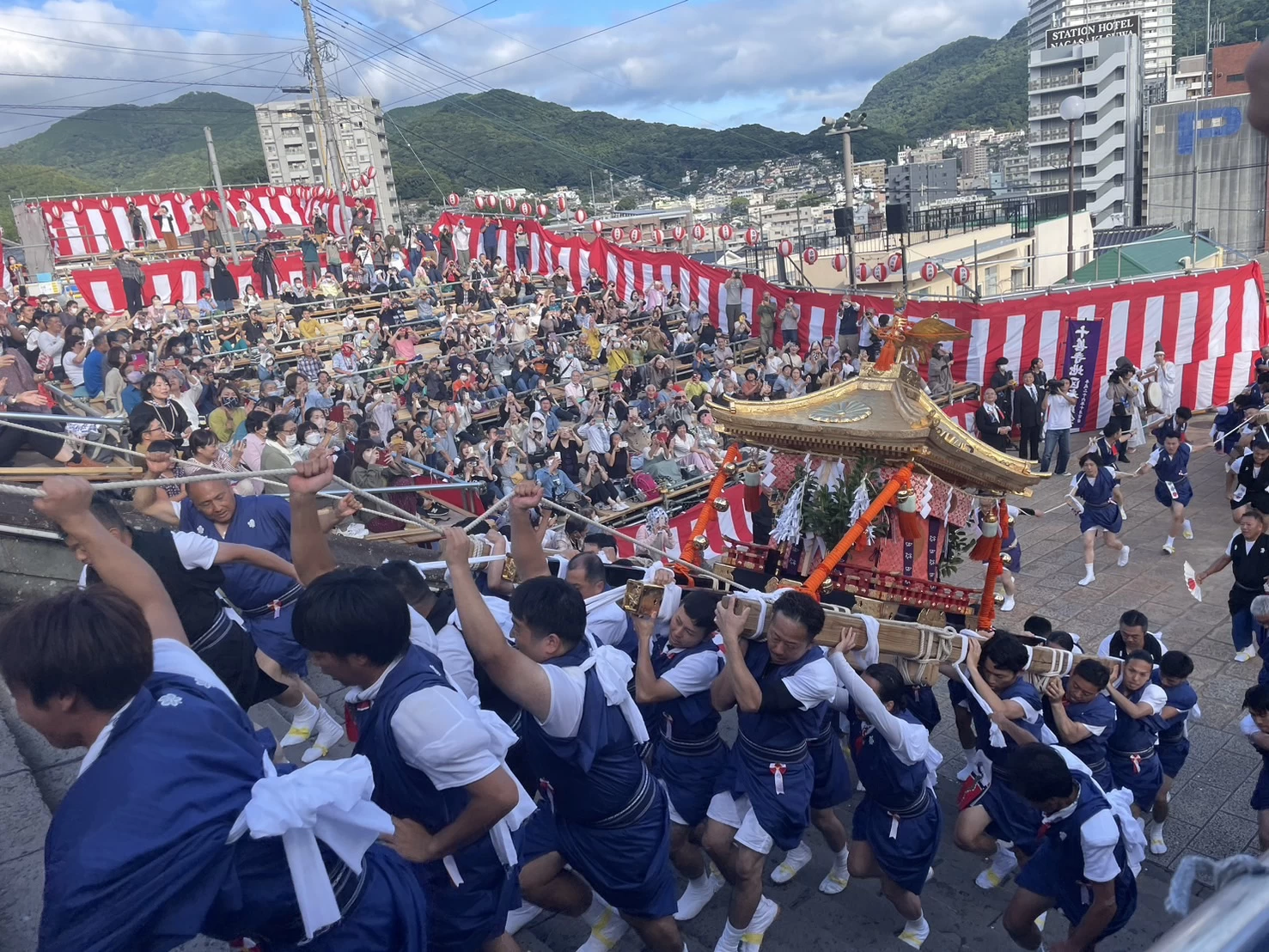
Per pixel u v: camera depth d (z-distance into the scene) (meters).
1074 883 4.44
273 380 16.44
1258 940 0.72
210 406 13.52
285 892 1.97
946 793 7.14
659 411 16.73
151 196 32.34
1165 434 12.46
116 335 11.84
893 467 6.35
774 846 5.95
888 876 4.78
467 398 15.87
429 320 22.19
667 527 11.12
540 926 4.79
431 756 2.56
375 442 10.18
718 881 5.43
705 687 4.51
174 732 1.93
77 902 1.68
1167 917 5.73
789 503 6.67
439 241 29.20
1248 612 9.22
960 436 6.51
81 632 1.83
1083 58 75.00
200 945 3.38
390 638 2.59
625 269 24.80
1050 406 16.02
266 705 5.70
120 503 6.01
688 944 4.84
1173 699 6.31
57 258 29.42
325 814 2.02
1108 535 11.91
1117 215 77.12
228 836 1.86
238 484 6.78
